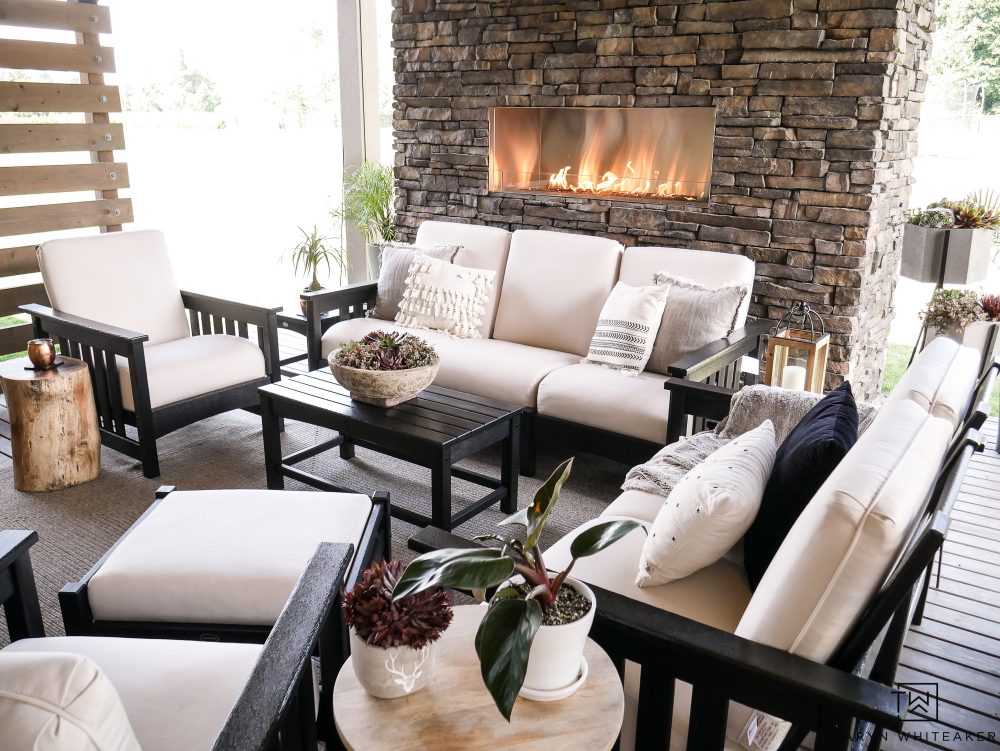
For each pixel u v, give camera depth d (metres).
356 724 1.08
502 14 4.25
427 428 2.54
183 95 7.43
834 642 1.18
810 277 3.61
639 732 1.30
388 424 2.56
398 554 2.63
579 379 3.03
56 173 4.72
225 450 3.48
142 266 3.66
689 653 1.18
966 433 1.47
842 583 1.14
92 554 2.61
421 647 1.11
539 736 1.07
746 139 3.65
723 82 3.66
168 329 3.72
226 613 1.73
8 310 4.65
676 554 1.57
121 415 3.20
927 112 4.59
